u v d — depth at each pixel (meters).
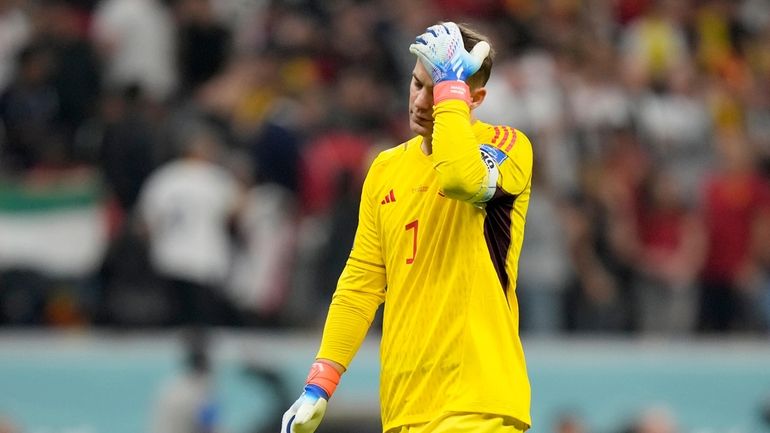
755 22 66.38
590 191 49.59
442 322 18.31
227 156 48.66
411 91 18.89
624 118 52.88
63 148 49.12
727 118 57.91
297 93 52.25
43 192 48.25
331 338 19.41
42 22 53.12
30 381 43.84
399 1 59.81
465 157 17.64
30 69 51.78
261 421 43.94
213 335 44.34
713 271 51.03
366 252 19.31
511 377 18.28
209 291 45.12
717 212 51.22
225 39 56.31
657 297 50.19
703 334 50.88
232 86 52.84
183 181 45.31
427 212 18.56
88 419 43.88
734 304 51.19
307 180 48.91
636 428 44.53
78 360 44.00
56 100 51.66
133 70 54.28
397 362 18.64
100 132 49.62
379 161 19.31
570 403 46.41
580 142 51.28
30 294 47.12
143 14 54.56
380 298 19.45
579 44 57.78
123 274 45.59
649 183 51.25
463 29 18.86
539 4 61.03
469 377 18.16
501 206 18.44
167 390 41.62
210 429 41.34
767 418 47.81
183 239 45.19
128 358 44.19
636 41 60.47
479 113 50.00
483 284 18.27
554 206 47.81
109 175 47.81
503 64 54.59
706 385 47.44
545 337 47.19
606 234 48.94
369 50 55.62
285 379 44.34
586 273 48.41
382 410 19.05
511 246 18.53
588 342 47.31
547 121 50.59
